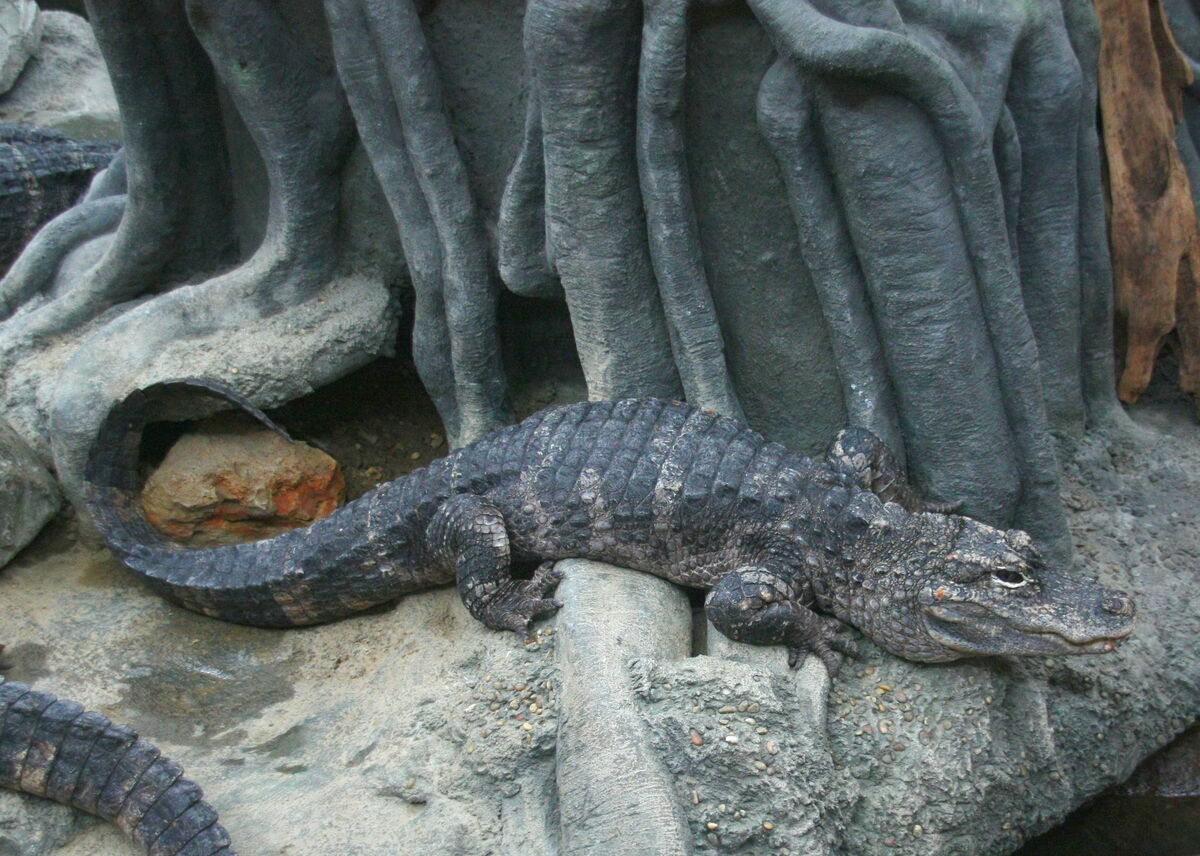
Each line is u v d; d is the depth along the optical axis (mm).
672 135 4055
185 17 4445
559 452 4117
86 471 4316
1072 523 4285
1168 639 4141
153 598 4320
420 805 3896
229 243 4691
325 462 4434
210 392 4285
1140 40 4336
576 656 3945
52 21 6996
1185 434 4453
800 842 3814
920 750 3926
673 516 4062
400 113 4273
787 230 4113
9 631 4246
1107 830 4102
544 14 4008
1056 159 4262
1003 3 4137
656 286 4195
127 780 3873
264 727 4055
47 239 4805
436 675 4051
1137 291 4402
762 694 3877
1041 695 4020
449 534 4094
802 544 4027
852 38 3918
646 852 3750
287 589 4184
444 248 4336
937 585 3930
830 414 4211
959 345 4078
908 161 4008
